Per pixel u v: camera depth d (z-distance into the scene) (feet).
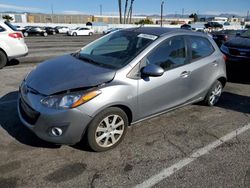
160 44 12.94
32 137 12.25
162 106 13.33
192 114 16.15
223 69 17.12
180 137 13.17
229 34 48.55
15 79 22.24
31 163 10.41
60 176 9.78
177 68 13.62
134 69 11.78
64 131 10.30
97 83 10.66
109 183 9.55
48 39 90.63
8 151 11.10
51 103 10.18
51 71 11.86
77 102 10.14
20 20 233.35
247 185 9.78
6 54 26.76
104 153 11.37
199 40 15.52
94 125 10.68
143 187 9.46
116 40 14.19
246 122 15.42
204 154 11.73
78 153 11.24
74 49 51.44
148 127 14.01
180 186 9.60
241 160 11.36
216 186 9.67
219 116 16.11
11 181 9.37
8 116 14.33
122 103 11.23
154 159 11.16
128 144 12.21
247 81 25.41
